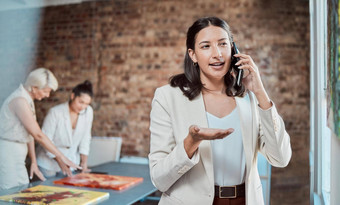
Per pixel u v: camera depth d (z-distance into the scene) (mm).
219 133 821
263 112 994
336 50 823
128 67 3676
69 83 3816
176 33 3537
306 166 3234
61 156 2076
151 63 3607
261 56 3314
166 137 1057
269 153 1047
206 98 1119
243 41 3344
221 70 1021
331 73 962
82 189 1758
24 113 1946
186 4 3510
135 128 3643
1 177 1917
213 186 995
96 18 3768
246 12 3348
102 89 3744
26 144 2061
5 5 3945
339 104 783
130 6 3680
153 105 1117
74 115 2580
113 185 1833
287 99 3291
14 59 3877
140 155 3613
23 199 1482
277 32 3299
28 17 3920
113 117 3707
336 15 823
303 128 3275
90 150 3373
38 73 2070
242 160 1069
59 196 1553
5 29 3920
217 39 1010
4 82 3799
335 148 1084
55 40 3863
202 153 1011
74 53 3814
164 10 3576
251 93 1148
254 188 1048
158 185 995
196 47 1041
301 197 3068
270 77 3309
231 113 1085
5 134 1943
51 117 2430
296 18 3289
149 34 3619
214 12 3426
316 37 2016
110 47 3730
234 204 1034
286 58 3291
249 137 1047
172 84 1127
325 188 1849
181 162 910
